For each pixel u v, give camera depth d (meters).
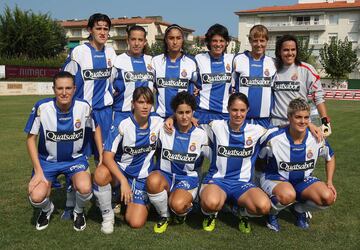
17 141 8.59
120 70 4.73
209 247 3.42
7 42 36.47
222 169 4.04
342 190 5.19
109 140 3.89
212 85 4.80
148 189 3.70
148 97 3.79
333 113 16.66
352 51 42.75
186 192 3.86
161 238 3.61
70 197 4.04
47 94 28.58
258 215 3.70
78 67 4.63
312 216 4.26
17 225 3.87
